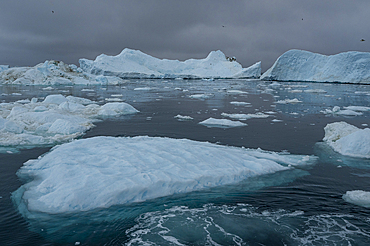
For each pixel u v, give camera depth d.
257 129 12.52
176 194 5.90
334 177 7.07
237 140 10.53
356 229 4.90
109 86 44.50
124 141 8.43
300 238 4.65
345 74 50.34
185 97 27.69
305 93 33.06
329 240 4.61
